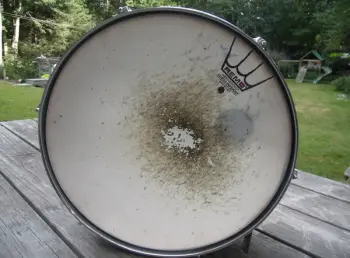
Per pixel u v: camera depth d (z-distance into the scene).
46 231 0.51
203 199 0.42
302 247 0.49
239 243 0.49
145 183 0.43
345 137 1.82
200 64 0.39
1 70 6.08
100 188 0.43
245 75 0.38
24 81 5.24
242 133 0.40
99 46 0.40
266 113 0.39
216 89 0.40
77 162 0.43
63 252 0.46
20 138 0.98
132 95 0.42
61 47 7.43
